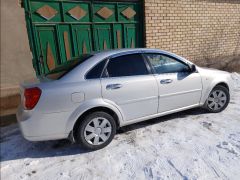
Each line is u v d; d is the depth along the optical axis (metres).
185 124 4.18
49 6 5.71
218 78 4.50
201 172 2.82
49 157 3.42
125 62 3.63
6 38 5.27
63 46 6.07
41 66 5.87
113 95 3.43
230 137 3.62
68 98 3.15
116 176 2.87
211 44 8.48
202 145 3.43
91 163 3.18
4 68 5.36
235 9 8.73
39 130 3.12
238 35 9.16
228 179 2.67
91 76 3.35
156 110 3.91
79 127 3.31
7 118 5.07
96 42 6.50
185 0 7.41
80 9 6.10
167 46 7.46
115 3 6.53
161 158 3.17
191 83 4.17
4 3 5.12
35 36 5.66
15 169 3.17
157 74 3.85
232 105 5.07
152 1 6.83
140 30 7.07
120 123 3.62
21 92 3.36
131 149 3.45
